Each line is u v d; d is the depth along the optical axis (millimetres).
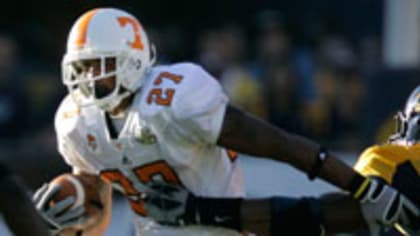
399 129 18781
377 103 32031
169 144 17516
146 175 17938
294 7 47062
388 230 19062
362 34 44719
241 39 40969
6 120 38156
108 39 17500
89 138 18062
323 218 17500
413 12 35031
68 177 18719
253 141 17359
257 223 17703
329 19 44125
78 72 17688
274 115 37094
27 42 45719
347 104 38125
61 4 48750
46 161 33625
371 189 17281
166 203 17938
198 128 17266
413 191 17562
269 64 37375
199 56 43094
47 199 18375
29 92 39688
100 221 19062
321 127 37406
